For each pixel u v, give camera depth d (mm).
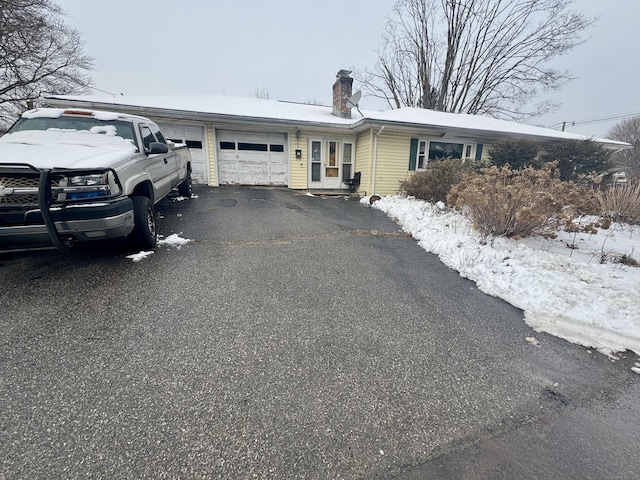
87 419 1525
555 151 10055
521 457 1440
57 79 13547
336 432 1534
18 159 2840
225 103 11477
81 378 1801
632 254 4246
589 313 2777
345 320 2625
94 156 3207
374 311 2812
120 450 1374
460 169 7938
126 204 3219
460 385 1918
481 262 3963
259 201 7984
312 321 2574
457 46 19281
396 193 9922
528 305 3014
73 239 2953
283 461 1370
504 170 5094
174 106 9352
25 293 2777
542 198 4641
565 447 1507
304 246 4590
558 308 2889
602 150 9945
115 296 2787
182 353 2072
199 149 9883
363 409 1688
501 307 3025
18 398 1632
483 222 4934
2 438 1398
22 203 2727
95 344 2119
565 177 9844
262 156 10633
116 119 4375
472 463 1401
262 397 1731
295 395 1759
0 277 3080
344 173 11547
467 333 2529
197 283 3137
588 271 3533
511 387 1925
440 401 1776
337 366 2033
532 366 2146
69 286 2939
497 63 19031
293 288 3180
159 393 1719
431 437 1533
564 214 4625
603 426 1654
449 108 20609
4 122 13125
